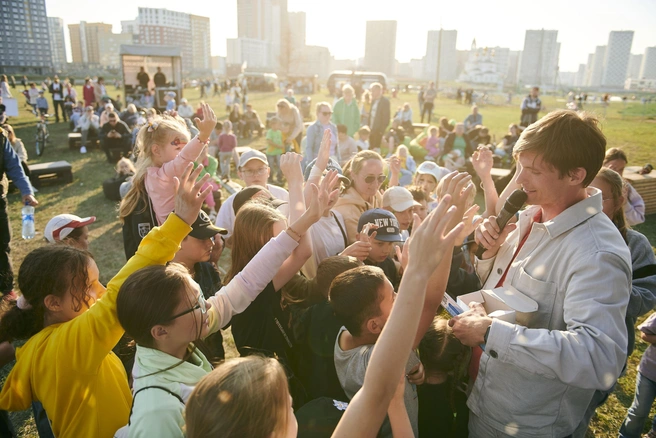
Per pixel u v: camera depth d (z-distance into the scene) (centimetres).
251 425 108
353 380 181
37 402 185
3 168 454
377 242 274
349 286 177
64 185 1004
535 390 169
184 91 4925
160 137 285
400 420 137
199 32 16325
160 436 134
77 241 293
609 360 143
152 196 282
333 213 315
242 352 232
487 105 4356
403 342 112
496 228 197
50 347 167
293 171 248
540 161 163
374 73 3328
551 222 170
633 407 274
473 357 194
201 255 256
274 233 239
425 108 2366
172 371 149
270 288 231
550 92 8688
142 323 149
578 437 224
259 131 1734
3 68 11100
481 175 280
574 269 159
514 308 170
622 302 151
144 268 157
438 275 162
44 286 174
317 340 218
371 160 335
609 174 239
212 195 717
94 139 1417
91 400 170
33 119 2109
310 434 170
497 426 178
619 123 2573
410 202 342
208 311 187
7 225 458
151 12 15075
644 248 244
